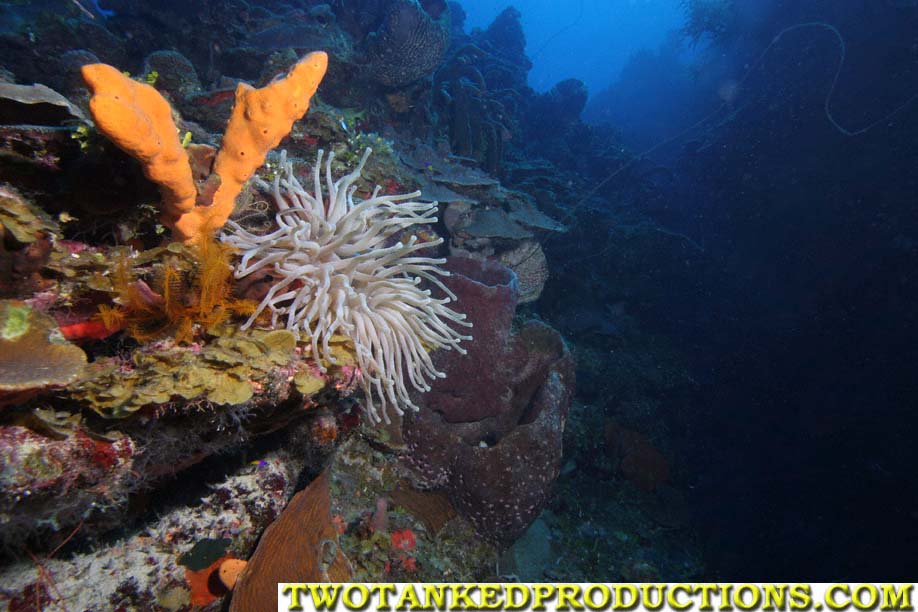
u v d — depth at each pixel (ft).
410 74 26.96
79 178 5.72
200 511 8.36
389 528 13.11
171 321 6.38
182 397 5.72
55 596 6.43
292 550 8.27
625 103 96.99
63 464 5.18
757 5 51.49
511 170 39.86
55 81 18.95
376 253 8.15
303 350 7.47
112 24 23.66
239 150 6.20
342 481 13.09
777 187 42.60
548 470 14.53
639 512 25.09
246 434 7.73
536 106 57.31
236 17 24.86
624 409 29.53
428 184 21.76
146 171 5.20
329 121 15.14
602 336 33.94
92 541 7.04
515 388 16.53
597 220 38.04
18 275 5.34
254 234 8.48
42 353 4.76
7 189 5.45
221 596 8.01
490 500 14.17
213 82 24.00
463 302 14.88
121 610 6.91
